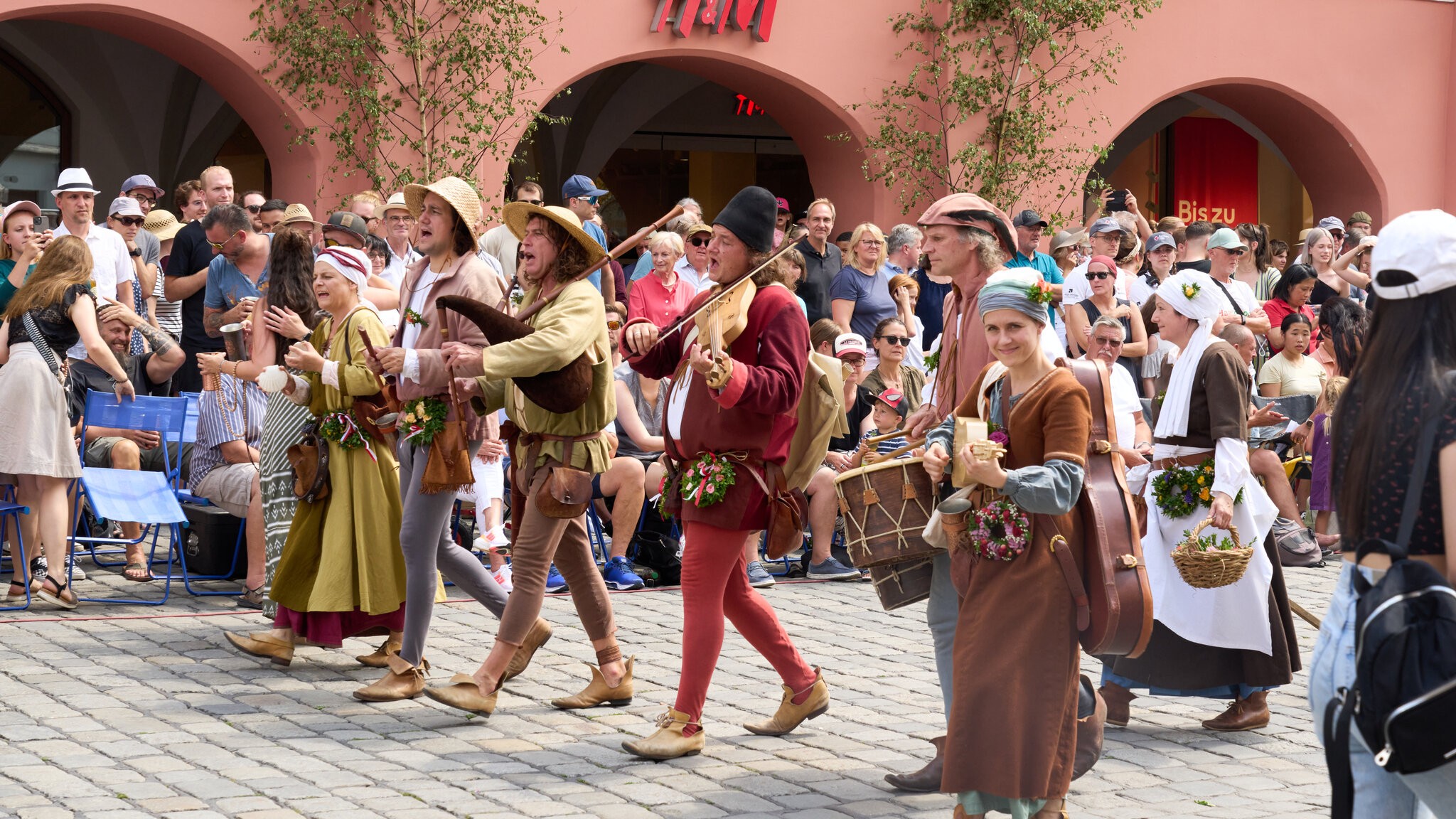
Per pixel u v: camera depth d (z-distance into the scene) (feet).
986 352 18.25
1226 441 22.36
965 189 64.80
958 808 16.40
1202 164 88.94
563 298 21.22
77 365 32.76
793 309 19.77
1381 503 11.66
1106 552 16.16
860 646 28.32
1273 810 18.89
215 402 31.42
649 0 59.77
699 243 41.04
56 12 51.83
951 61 64.44
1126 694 23.24
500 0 56.39
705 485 19.92
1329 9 72.90
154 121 75.66
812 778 19.60
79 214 36.27
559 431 21.66
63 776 18.56
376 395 24.40
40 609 29.30
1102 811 18.65
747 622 21.42
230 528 32.45
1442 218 11.93
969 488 16.46
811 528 35.60
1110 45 67.72
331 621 24.70
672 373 21.39
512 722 22.12
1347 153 74.28
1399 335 11.93
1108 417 17.34
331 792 18.30
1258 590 22.58
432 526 22.82
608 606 23.16
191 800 17.76
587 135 81.61
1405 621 11.15
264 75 54.19
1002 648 15.99
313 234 44.68
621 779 19.31
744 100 84.99
